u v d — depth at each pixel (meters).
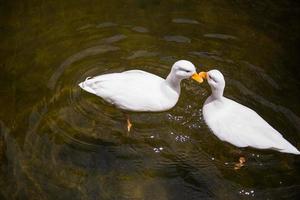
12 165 4.98
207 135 5.40
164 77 5.93
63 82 5.79
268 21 6.79
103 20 6.59
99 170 5.02
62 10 6.70
